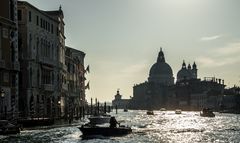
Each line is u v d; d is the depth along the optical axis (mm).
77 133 53031
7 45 57438
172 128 72625
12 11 59656
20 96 67312
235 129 71188
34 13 71062
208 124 89688
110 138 49062
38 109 70500
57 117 75062
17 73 60438
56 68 82062
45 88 74438
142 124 87375
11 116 54500
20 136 46719
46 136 48062
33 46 70312
